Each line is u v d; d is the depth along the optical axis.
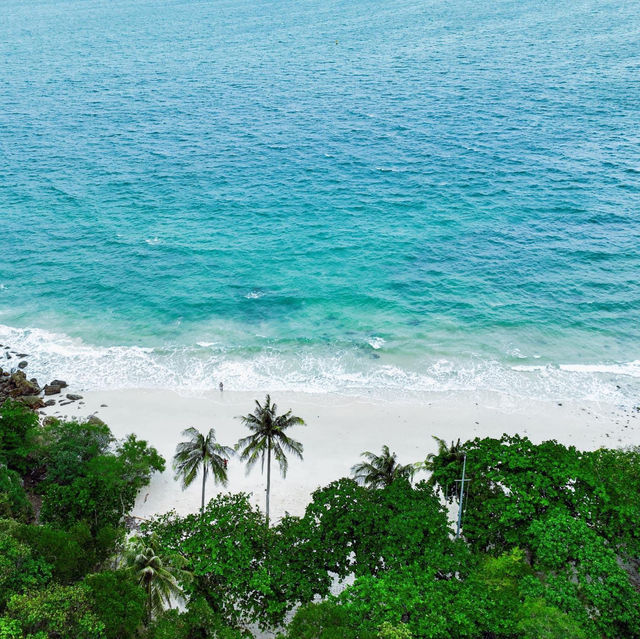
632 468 52.50
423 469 60.31
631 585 43.44
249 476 60.91
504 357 79.31
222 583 44.12
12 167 142.75
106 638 37.44
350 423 68.56
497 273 97.31
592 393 73.12
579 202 117.69
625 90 174.50
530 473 50.66
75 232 113.69
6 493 50.00
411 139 153.50
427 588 40.88
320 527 47.03
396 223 114.19
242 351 81.44
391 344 82.06
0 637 35.28
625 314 86.88
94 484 52.69
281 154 148.75
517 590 42.12
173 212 121.00
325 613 39.19
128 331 86.25
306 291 94.38
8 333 85.88
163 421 68.88
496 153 142.00
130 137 162.12
